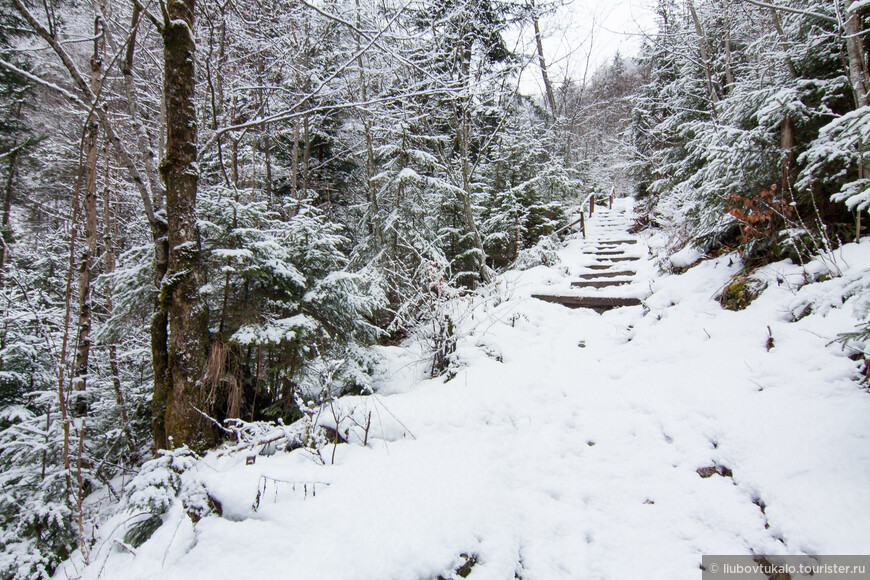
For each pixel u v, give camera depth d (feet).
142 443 13.98
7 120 24.09
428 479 8.66
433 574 6.41
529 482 9.04
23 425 10.44
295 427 10.31
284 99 26.76
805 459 7.39
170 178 11.54
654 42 29.45
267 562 6.55
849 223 12.34
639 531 7.38
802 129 13.75
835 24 13.50
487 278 25.16
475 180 32.91
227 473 8.57
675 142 30.17
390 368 16.28
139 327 15.21
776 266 13.28
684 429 9.46
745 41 26.86
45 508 9.02
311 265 15.05
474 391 13.00
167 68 11.54
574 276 23.65
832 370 8.94
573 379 13.07
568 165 50.31
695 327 13.42
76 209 9.32
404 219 25.44
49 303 16.69
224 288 12.73
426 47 24.08
